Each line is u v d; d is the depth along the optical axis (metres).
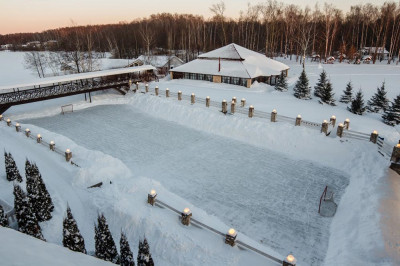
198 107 27.17
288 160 19.30
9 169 14.81
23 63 72.69
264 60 42.78
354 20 73.00
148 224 11.15
